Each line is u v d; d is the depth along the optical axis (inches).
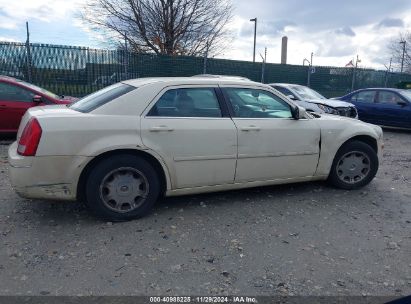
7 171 243.4
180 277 127.4
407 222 179.8
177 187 177.9
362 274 132.7
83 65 546.6
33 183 154.6
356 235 163.6
